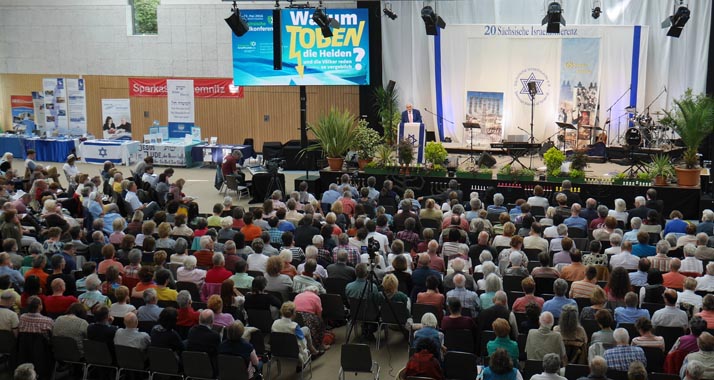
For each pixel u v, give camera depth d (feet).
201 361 27.61
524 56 78.59
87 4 92.94
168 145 85.20
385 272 35.53
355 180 67.41
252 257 36.55
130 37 92.22
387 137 80.23
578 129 74.64
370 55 83.82
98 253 39.17
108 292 33.47
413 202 50.72
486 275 33.53
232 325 27.37
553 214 45.21
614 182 60.95
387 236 42.16
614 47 76.23
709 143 73.51
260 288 31.83
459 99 81.51
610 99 77.15
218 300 29.71
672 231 43.19
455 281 31.45
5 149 92.17
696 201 59.21
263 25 80.59
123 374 30.86
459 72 80.94
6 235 42.55
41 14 94.68
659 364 26.43
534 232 40.19
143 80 92.63
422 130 67.92
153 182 59.67
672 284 33.45
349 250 37.40
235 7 67.26
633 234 41.39
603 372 22.81
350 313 34.81
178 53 91.15
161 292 32.45
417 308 31.68
